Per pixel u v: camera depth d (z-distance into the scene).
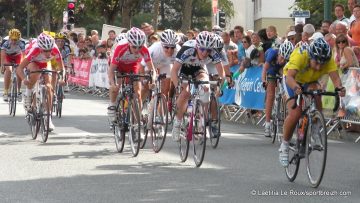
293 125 9.55
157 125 12.32
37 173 10.22
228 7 62.97
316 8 34.97
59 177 9.91
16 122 17.22
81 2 42.97
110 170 10.52
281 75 13.95
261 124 17.98
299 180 9.85
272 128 14.05
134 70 12.62
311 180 9.31
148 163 11.27
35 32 83.88
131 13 37.97
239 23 66.00
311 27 15.90
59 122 17.47
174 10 75.12
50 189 9.05
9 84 18.72
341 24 15.82
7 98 18.78
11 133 15.09
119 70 12.59
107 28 33.91
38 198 8.51
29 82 14.12
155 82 12.30
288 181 9.76
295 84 9.23
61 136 14.66
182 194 8.77
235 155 12.30
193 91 11.31
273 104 14.12
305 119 9.38
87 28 70.62
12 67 18.62
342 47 15.17
